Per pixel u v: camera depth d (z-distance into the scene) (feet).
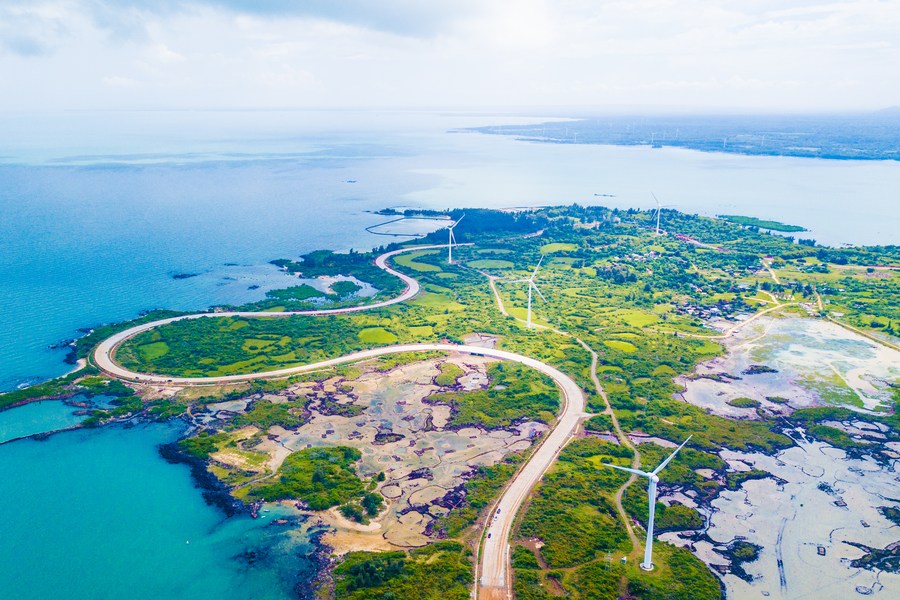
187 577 417.69
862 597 410.52
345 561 429.38
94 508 482.69
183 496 497.46
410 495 499.92
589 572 413.59
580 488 507.30
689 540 460.14
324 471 523.29
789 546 456.04
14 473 523.29
